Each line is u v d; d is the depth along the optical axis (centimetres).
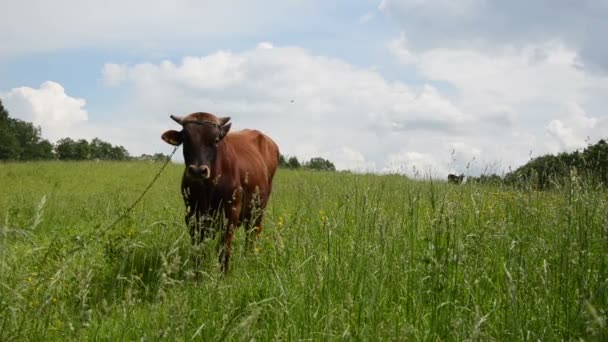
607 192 598
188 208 796
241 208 862
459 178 823
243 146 930
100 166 3262
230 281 593
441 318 432
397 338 368
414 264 541
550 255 531
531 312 436
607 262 488
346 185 1201
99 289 621
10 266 520
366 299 462
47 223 1117
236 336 437
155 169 3159
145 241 762
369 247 542
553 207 638
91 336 461
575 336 394
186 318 409
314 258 532
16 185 2233
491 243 587
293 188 1477
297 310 471
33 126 12019
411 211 619
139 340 425
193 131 783
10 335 407
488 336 356
